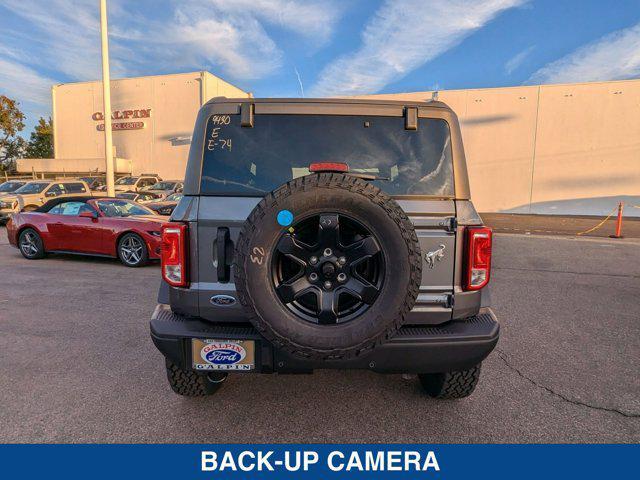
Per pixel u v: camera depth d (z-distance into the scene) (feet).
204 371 8.04
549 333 15.24
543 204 78.95
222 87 100.22
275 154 8.57
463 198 8.49
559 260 30.89
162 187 68.90
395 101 8.74
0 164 163.53
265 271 6.99
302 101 8.64
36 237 28.71
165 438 8.71
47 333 14.49
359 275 7.15
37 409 9.68
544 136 77.66
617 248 36.76
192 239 8.14
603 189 75.41
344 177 7.06
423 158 8.63
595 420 9.51
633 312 17.92
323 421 9.42
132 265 26.40
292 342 6.94
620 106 73.15
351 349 6.95
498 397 10.52
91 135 105.60
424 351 7.78
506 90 78.69
